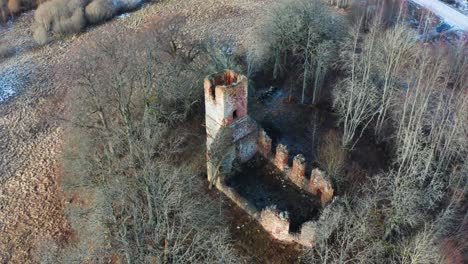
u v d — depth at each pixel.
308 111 45.84
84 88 38.59
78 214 33.09
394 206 30.02
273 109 46.44
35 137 46.06
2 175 41.91
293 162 35.56
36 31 60.53
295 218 33.72
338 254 27.80
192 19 64.50
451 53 47.28
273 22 48.28
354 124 39.00
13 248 35.38
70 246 32.56
